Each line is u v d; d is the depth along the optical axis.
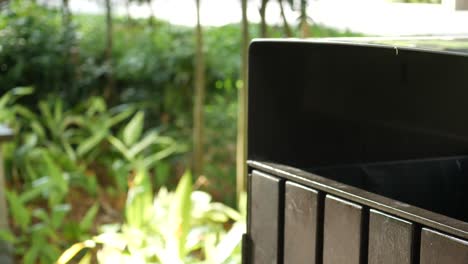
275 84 1.35
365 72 1.40
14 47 4.50
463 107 1.38
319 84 1.38
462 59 1.28
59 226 3.08
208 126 4.55
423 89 1.39
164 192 3.20
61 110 4.43
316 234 1.15
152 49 4.87
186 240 2.50
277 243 1.24
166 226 2.75
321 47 1.35
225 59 4.93
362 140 1.43
